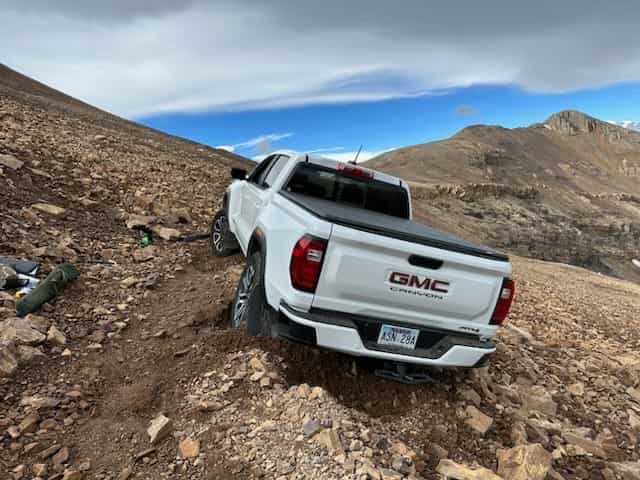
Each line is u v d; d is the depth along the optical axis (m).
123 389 3.75
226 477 2.90
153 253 7.23
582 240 176.25
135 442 3.18
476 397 4.42
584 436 4.41
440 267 3.76
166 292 5.87
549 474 3.49
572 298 15.70
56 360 3.96
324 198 5.77
